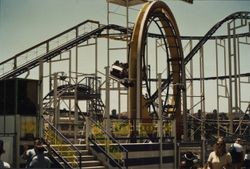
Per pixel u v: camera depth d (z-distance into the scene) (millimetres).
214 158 16109
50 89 37344
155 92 40500
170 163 30250
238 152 23203
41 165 15398
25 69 37031
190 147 31719
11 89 20734
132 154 26547
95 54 41312
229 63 44594
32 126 20938
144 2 40062
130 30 40719
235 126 47750
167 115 39969
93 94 39219
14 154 20031
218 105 46250
